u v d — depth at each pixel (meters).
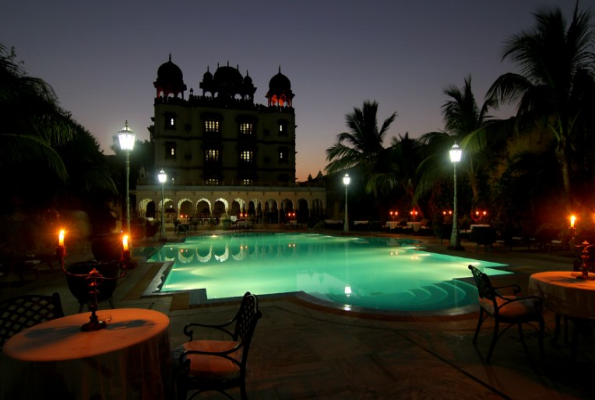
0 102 8.06
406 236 21.58
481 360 4.11
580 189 13.55
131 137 10.68
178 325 5.44
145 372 2.46
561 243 12.83
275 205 42.16
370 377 3.74
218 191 34.53
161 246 17.70
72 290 4.51
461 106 19.28
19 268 8.48
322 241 20.64
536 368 3.90
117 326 2.76
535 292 4.44
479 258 11.92
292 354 4.32
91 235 19.88
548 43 12.41
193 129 46.28
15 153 8.55
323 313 5.98
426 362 4.08
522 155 16.12
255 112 49.09
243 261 13.37
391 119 27.58
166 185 33.41
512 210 16.27
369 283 9.35
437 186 23.09
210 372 2.90
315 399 3.34
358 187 31.42
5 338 3.25
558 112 12.70
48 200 14.79
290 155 49.72
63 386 2.18
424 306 7.02
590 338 4.72
